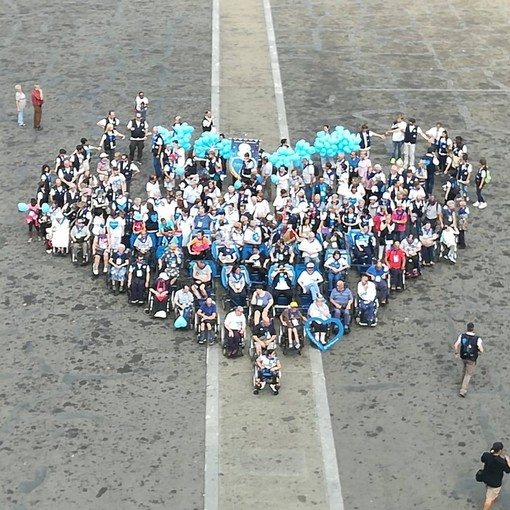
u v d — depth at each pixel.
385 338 23.55
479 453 19.50
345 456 19.38
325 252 25.89
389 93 39.88
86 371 22.08
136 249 25.91
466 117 37.50
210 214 27.22
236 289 24.12
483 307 24.95
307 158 30.39
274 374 21.00
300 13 50.53
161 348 23.03
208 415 20.58
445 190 29.98
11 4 51.62
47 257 27.30
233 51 44.56
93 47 44.78
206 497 18.17
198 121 36.56
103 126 33.25
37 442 19.66
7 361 22.41
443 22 49.56
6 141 34.91
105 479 18.64
